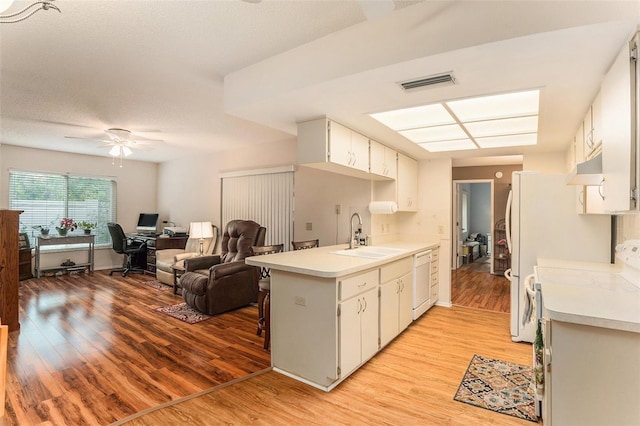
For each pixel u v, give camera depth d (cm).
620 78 146
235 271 430
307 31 204
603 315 134
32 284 563
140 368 271
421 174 484
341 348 241
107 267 707
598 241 295
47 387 240
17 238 356
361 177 393
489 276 669
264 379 254
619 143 145
